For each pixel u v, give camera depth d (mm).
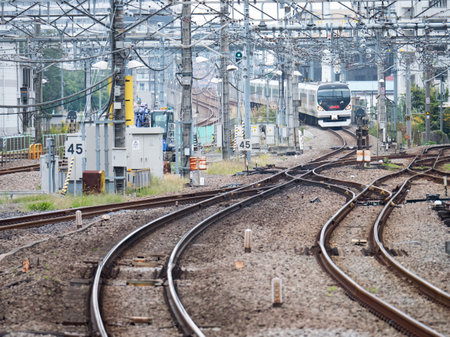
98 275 48938
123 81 109188
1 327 38750
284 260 55750
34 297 45344
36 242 64375
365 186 111500
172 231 71688
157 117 198000
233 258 57219
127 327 38750
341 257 57969
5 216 85938
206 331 37656
